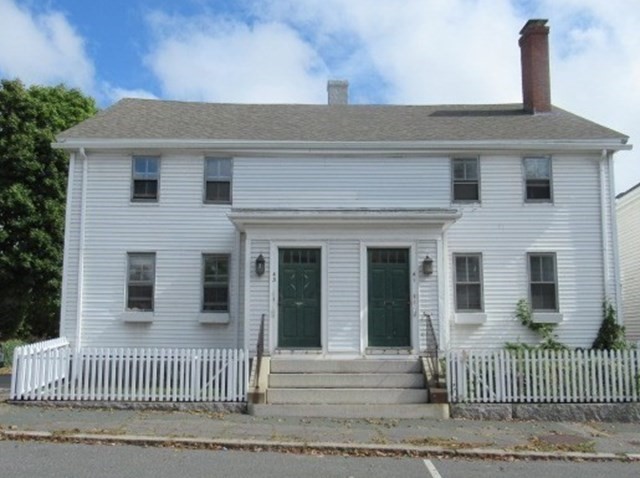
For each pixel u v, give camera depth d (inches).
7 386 593.9
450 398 486.9
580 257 660.1
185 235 658.8
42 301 949.2
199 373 490.6
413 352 578.6
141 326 647.1
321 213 585.3
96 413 458.6
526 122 728.3
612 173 673.0
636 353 495.5
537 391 488.7
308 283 594.2
